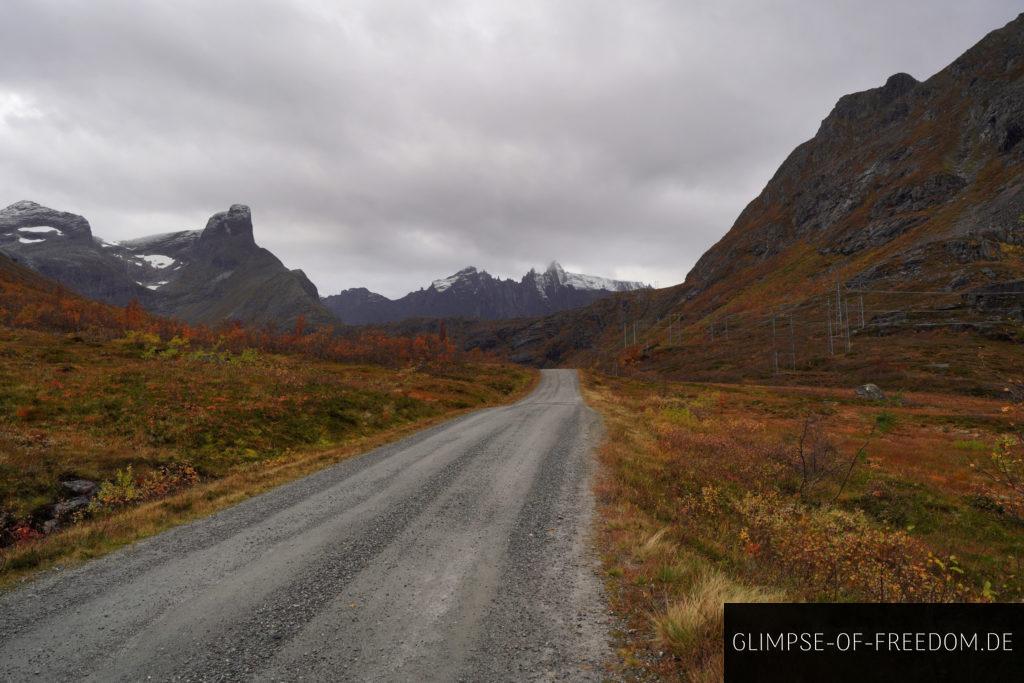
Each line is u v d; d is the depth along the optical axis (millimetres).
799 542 8188
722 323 161750
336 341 116750
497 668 4742
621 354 160250
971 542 12891
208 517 10898
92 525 10344
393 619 5875
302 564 7840
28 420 18031
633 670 4602
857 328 107875
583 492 12109
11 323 67375
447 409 38000
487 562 7691
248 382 29281
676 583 6465
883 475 18547
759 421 37031
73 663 5102
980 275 108125
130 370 29453
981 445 24266
